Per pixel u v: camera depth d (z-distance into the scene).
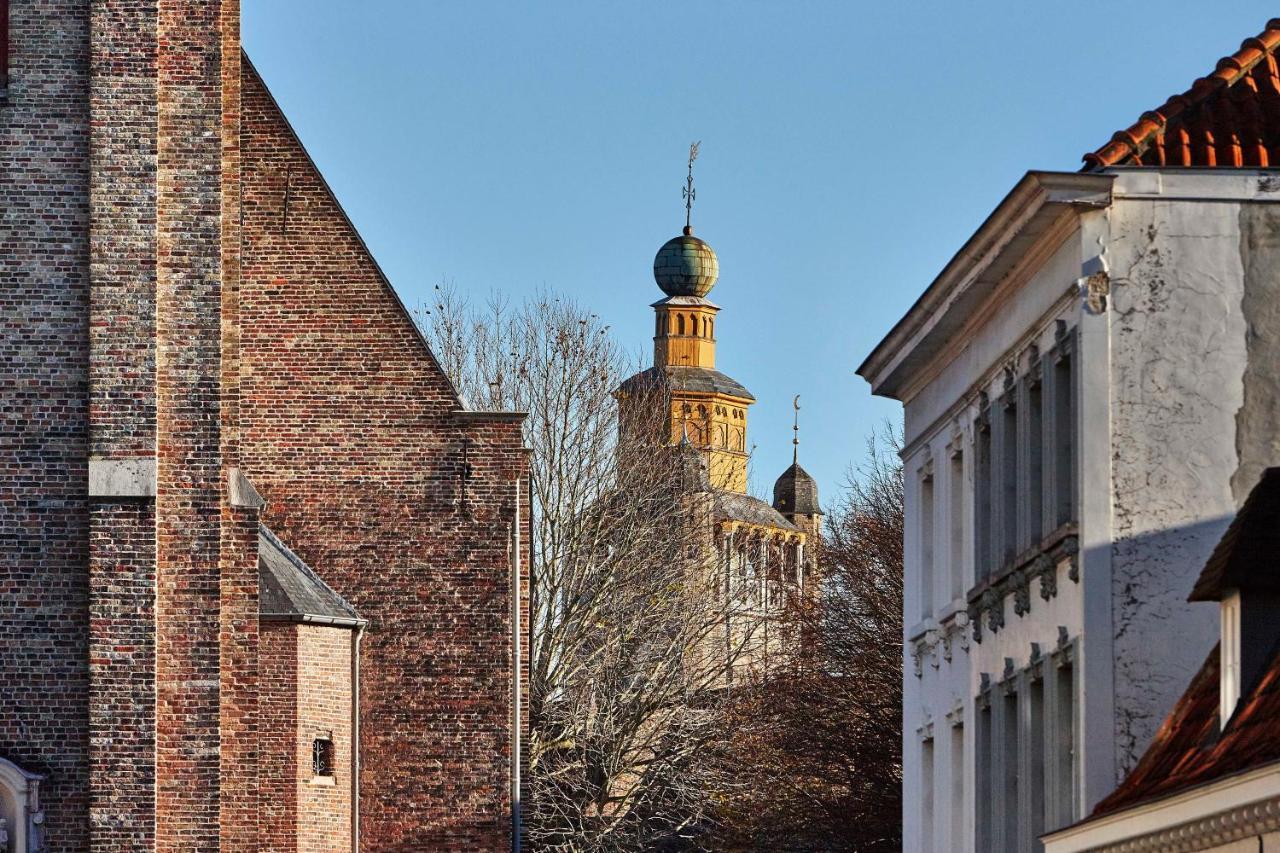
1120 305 33.03
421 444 59.78
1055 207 33.31
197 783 40.22
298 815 55.72
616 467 87.62
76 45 40.84
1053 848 30.69
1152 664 32.53
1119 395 32.91
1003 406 39.03
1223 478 32.78
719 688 89.75
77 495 40.06
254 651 45.25
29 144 40.56
